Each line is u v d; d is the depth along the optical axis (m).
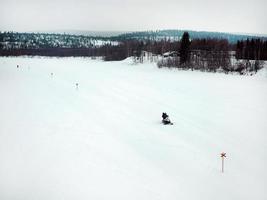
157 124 36.88
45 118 38.75
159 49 146.62
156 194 20.48
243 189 21.31
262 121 37.91
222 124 36.69
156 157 26.70
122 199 19.84
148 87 65.06
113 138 31.55
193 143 30.27
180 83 70.62
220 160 26.14
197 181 22.39
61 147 28.73
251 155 27.27
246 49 109.06
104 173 23.50
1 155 26.69
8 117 38.84
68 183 21.97
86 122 37.28
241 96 54.06
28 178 22.69
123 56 163.38
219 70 95.94
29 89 60.50
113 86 66.50
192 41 124.75
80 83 71.12
